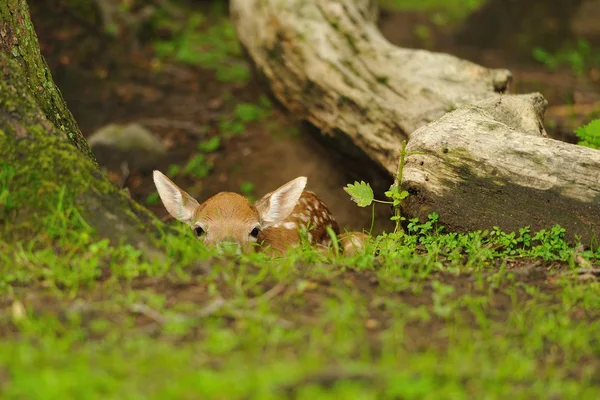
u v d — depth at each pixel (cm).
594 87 2398
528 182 1012
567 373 666
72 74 2103
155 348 653
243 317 712
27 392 573
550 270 922
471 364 653
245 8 1728
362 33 1593
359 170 1562
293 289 776
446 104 1376
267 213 1193
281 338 681
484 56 2822
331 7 1628
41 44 2105
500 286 827
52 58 2103
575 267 934
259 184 1783
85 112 2052
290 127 1881
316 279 800
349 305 735
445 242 1018
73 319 700
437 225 1056
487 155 1032
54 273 766
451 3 3416
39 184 841
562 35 2812
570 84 2397
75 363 624
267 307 730
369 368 626
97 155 1853
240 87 2191
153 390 590
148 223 851
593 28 2819
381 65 1517
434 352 678
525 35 2834
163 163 1878
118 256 808
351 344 673
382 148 1421
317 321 714
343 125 1506
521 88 2288
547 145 1024
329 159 1728
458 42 2933
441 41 2955
